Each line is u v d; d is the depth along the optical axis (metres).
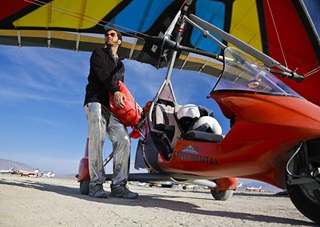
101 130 3.32
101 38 7.52
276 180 2.48
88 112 3.36
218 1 7.25
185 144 3.05
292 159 2.18
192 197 5.09
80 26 7.17
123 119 3.35
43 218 1.59
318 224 2.11
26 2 6.29
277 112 2.29
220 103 2.72
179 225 1.68
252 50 3.22
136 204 2.75
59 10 6.62
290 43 7.64
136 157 4.54
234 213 2.59
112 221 1.67
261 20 7.62
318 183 2.01
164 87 4.39
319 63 7.44
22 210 1.78
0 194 2.52
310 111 2.24
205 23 3.97
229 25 7.99
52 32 7.26
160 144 3.84
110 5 6.88
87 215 1.81
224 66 2.88
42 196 2.67
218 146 2.66
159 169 3.83
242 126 2.44
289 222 2.16
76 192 3.79
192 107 3.79
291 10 7.07
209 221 1.93
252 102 2.49
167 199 3.95
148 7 7.04
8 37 7.23
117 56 3.62
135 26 7.43
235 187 4.52
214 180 4.58
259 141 2.28
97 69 3.31
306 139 2.05
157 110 4.11
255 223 1.98
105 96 3.41
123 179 3.38
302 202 2.12
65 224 1.48
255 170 2.51
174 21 4.41
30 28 7.00
